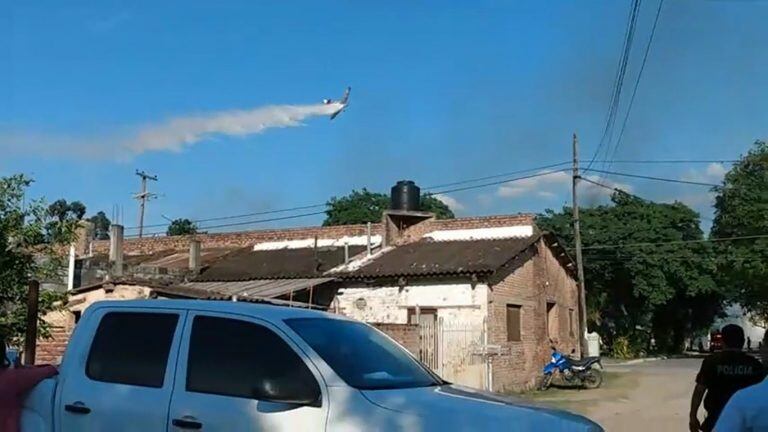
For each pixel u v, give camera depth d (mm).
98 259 24594
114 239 25062
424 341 17859
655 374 29156
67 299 12672
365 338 5922
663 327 57125
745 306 50281
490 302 22562
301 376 5195
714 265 47875
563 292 30562
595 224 49062
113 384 5891
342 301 24641
